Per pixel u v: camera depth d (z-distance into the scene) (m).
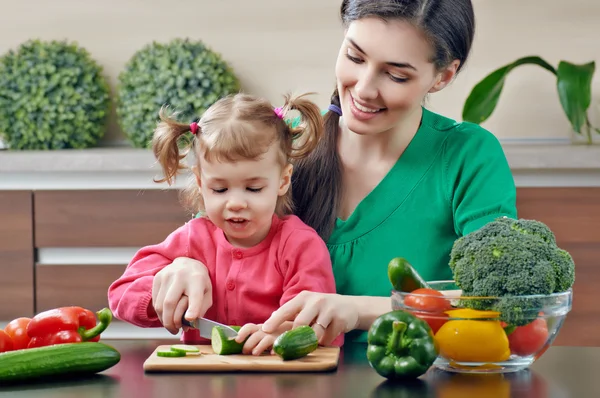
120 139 3.80
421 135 1.80
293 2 3.76
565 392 1.23
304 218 1.81
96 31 3.84
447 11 1.58
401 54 1.54
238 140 1.57
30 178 3.36
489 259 1.32
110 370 1.39
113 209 3.33
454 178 1.78
